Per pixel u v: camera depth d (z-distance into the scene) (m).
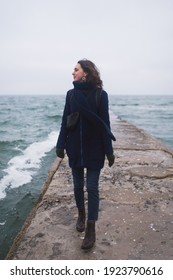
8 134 18.19
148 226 3.03
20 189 6.66
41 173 7.99
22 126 23.97
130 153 6.68
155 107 70.75
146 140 8.76
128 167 5.38
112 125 13.80
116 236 2.81
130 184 4.40
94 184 2.58
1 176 7.66
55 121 28.98
